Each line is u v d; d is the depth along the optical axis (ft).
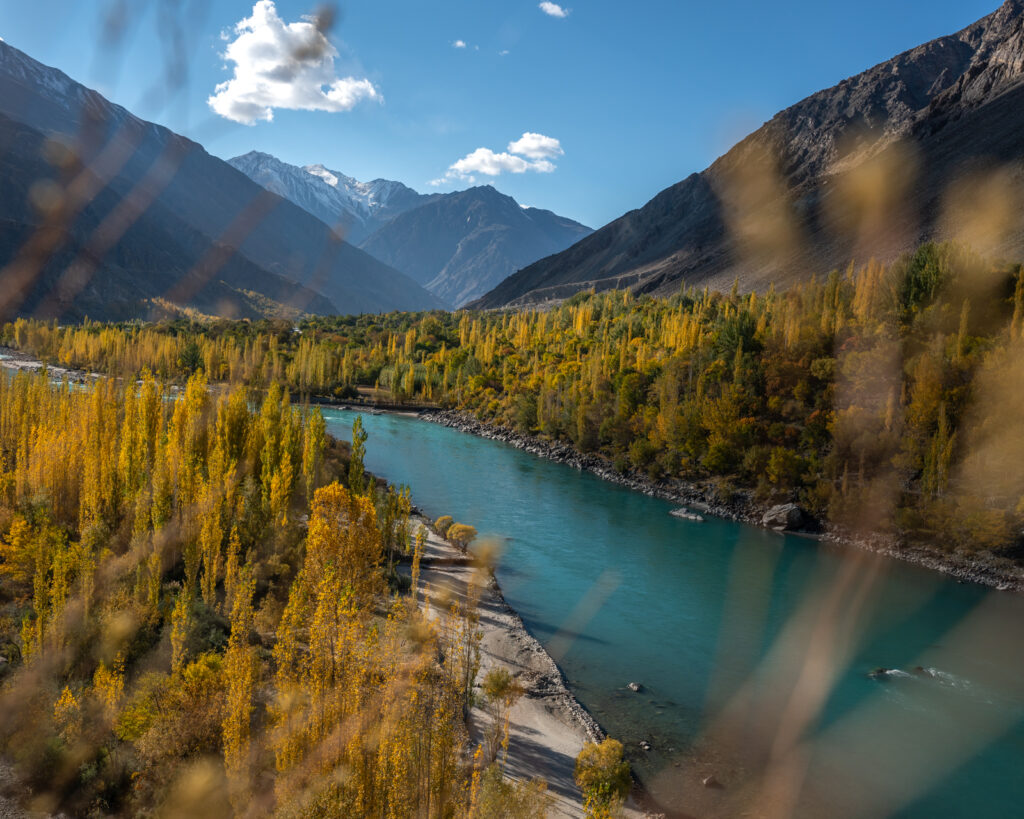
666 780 92.73
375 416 442.09
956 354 214.90
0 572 114.73
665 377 329.31
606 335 476.54
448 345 625.00
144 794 68.74
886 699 96.32
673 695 117.60
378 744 47.16
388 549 173.99
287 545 142.10
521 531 213.25
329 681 51.11
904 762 84.33
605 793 85.61
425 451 335.47
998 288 241.14
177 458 134.62
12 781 65.67
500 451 350.43
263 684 86.89
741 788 91.25
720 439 270.87
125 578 99.25
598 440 334.44
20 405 188.65
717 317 426.51
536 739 101.55
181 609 95.81
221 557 126.93
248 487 153.69
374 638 54.13
